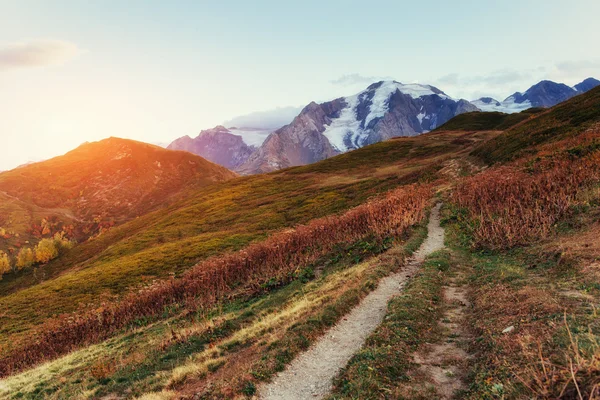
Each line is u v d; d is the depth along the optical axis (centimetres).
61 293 5400
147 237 8612
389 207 3697
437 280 1864
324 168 12119
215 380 1269
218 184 14138
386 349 1141
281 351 1323
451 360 1065
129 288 4878
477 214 3116
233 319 2250
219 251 5822
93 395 1598
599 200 2186
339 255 3158
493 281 1645
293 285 2766
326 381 1105
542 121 6269
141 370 1758
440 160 8100
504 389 779
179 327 2608
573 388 654
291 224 6631
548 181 2730
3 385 2188
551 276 1481
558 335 893
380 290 1909
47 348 3047
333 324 1542
